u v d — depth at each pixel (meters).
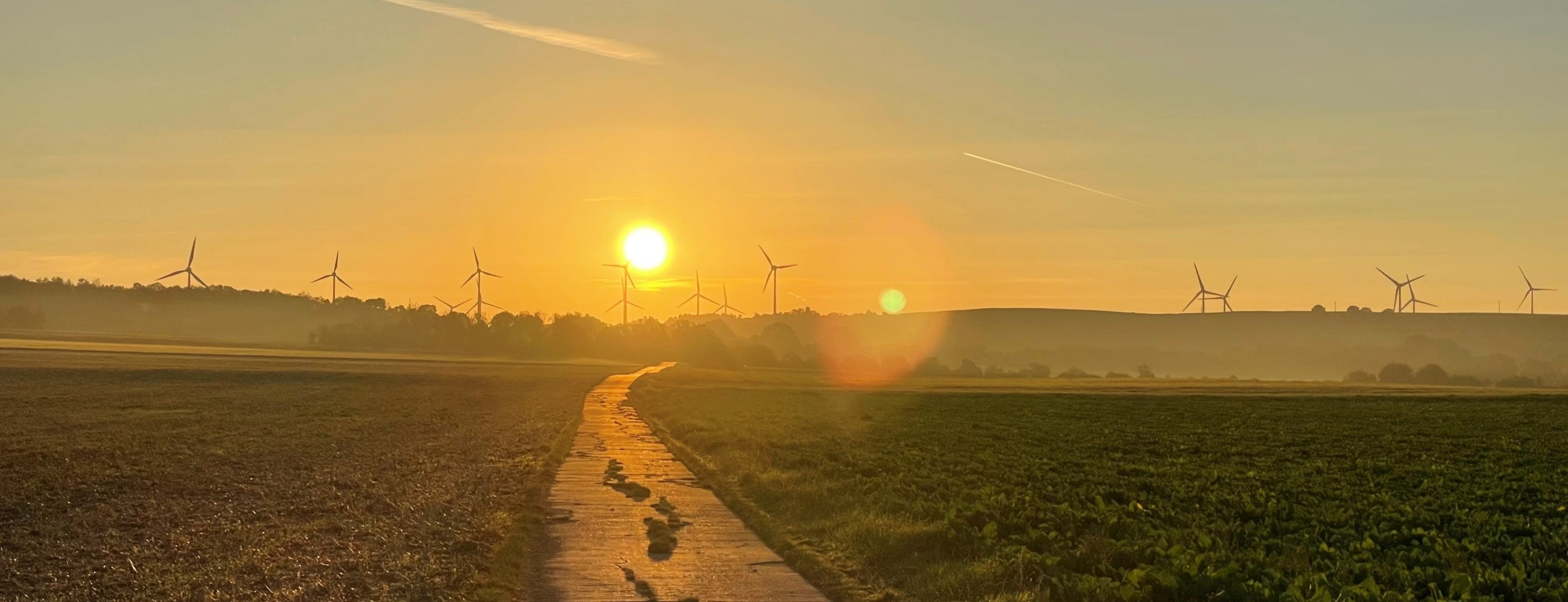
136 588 14.36
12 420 47.12
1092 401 86.81
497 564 15.71
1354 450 43.31
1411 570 16.41
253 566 15.70
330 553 16.75
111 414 51.84
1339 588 14.01
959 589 13.94
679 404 67.31
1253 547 18.67
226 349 177.12
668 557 16.80
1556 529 22.81
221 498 23.38
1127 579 13.77
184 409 56.91
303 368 114.38
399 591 14.16
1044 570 14.62
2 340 169.00
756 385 119.94
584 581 15.05
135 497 23.69
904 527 17.45
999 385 135.00
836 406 73.50
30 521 20.14
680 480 26.91
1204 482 29.80
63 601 13.67
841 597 14.15
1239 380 177.38
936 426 53.78
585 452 34.69
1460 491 29.64
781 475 25.88
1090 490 26.75
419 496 23.44
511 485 25.22
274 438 39.91
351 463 30.94
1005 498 22.31
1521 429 56.31
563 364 179.88
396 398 71.69
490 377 110.94
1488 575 15.86
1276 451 42.44
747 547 17.66
